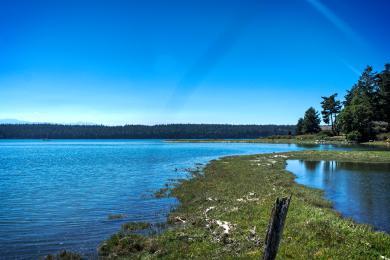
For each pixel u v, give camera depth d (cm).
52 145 15525
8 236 1655
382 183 3297
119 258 1352
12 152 9475
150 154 8094
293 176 3697
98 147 12762
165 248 1406
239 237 1486
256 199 2277
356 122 11619
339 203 2383
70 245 1527
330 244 1336
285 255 1234
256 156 6444
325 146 10219
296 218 1706
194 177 3744
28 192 2889
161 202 2447
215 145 13362
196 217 1894
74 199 2569
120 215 2045
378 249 1312
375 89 13125
